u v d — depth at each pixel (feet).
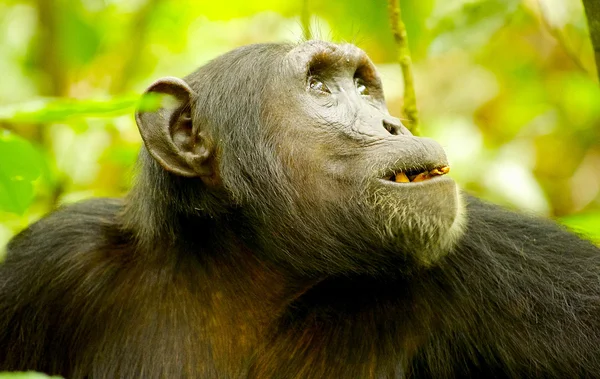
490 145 64.49
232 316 32.81
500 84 66.44
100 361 32.76
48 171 27.35
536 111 66.69
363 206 30.14
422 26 52.90
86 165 55.01
